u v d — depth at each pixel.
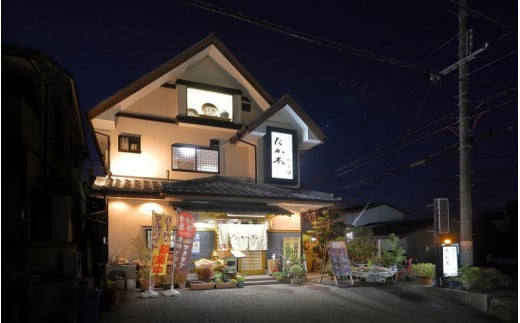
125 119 18.52
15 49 11.95
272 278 17.38
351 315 12.01
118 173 18.08
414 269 18.81
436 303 14.27
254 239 17.59
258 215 17.36
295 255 18.31
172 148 19.23
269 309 12.23
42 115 13.49
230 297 13.80
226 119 20.56
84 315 9.95
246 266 18.14
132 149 18.48
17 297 10.36
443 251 15.92
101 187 15.59
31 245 11.67
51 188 14.82
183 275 15.31
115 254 15.66
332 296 14.52
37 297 9.45
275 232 18.89
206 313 11.48
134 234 16.05
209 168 19.91
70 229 14.80
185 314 11.30
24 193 11.22
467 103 16.12
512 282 16.06
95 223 23.06
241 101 21.34
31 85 13.18
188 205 16.55
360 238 20.88
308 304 13.10
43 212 13.36
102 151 20.09
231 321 10.76
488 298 13.63
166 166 19.00
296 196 18.84
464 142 16.14
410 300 14.48
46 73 13.22
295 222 19.42
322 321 11.20
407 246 29.55
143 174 18.50
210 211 16.44
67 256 13.66
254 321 10.84
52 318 9.40
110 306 11.81
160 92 19.44
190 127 19.80
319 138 20.95
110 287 12.55
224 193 17.05
